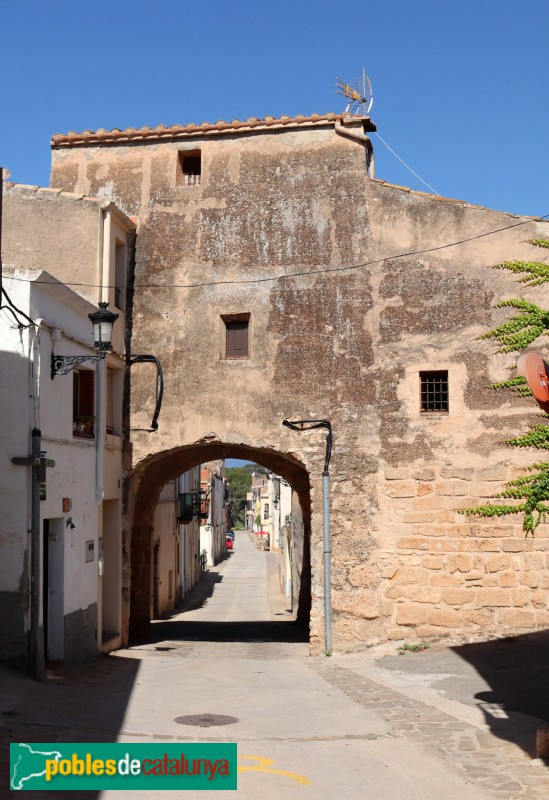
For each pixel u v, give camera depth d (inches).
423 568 641.0
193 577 1795.0
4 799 258.7
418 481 648.4
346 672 547.5
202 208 701.9
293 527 1163.9
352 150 686.5
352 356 668.7
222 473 3257.9
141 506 789.2
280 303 682.8
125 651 668.7
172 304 696.4
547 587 622.5
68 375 552.4
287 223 689.0
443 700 434.3
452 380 650.8
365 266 673.6
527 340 359.3
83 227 655.1
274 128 696.4
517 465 636.1
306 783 293.7
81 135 722.2
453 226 663.8
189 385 687.1
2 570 479.5
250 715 406.9
